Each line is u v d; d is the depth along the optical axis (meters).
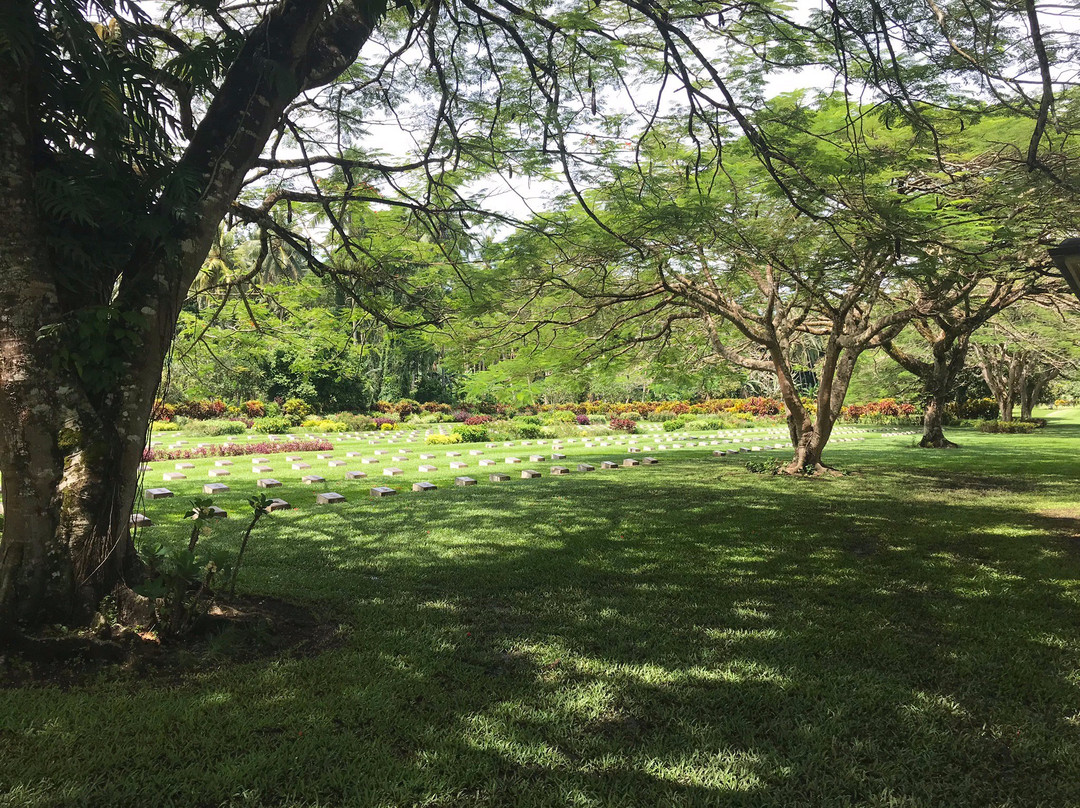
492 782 2.84
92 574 4.09
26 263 3.87
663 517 9.23
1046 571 6.46
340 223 7.41
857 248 8.25
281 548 7.34
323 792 2.76
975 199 8.62
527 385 14.73
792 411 14.42
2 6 3.50
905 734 3.32
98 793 2.69
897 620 5.03
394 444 23.91
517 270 9.63
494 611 5.20
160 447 19.56
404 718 3.40
